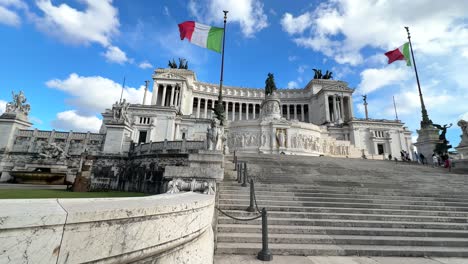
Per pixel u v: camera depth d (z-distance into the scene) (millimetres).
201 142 20625
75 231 2006
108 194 16203
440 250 6805
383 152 64062
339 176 14844
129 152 24750
